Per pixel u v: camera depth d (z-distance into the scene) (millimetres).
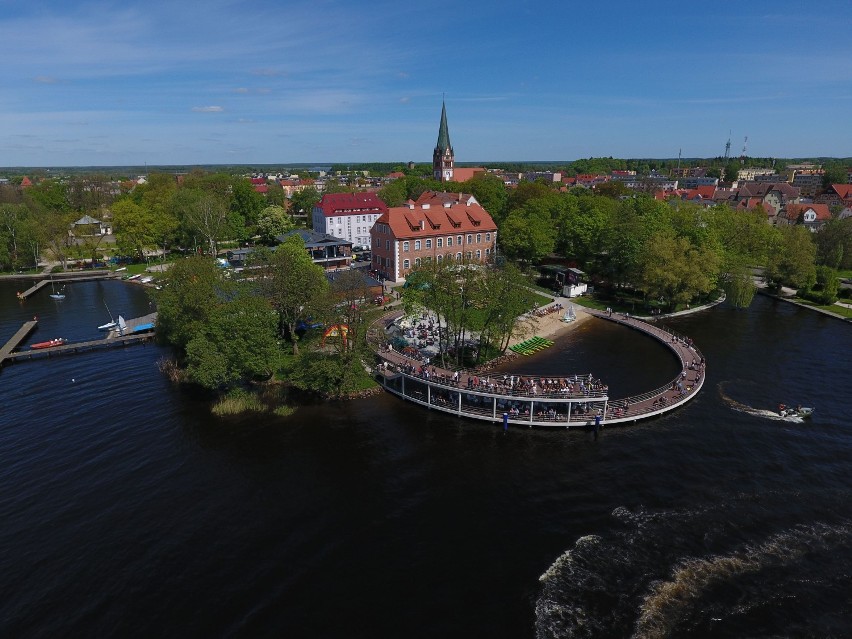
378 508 41281
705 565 35250
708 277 90750
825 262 119812
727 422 54281
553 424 53250
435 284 67750
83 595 32969
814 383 63594
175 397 60000
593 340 78438
